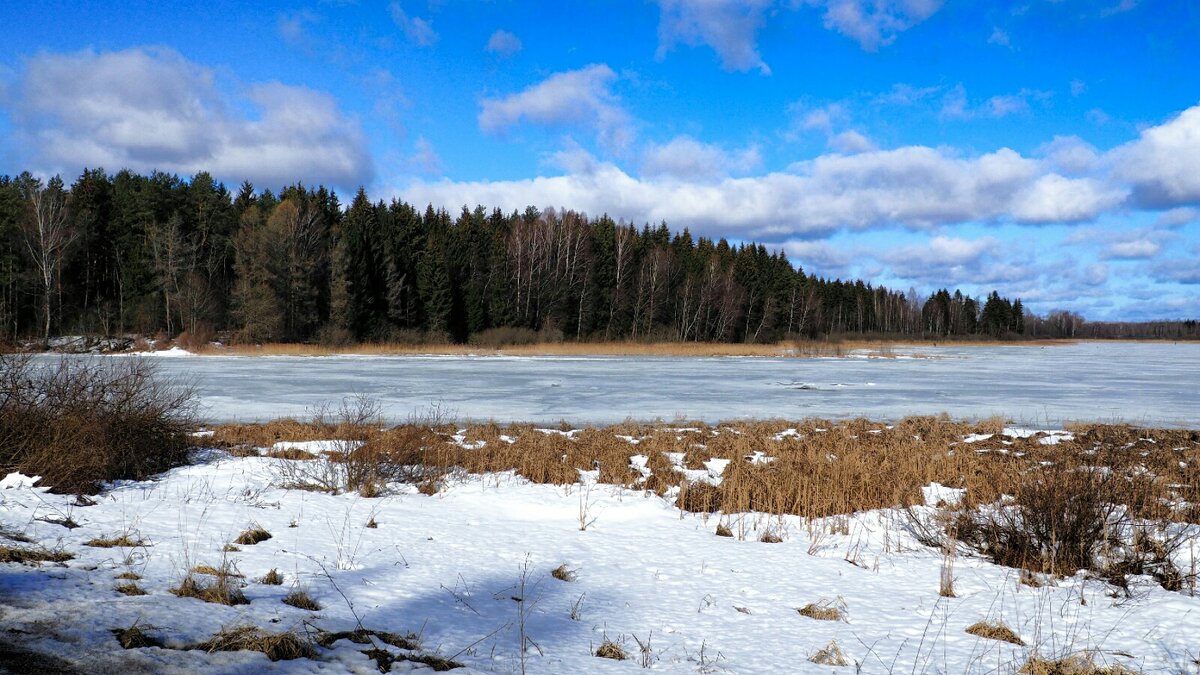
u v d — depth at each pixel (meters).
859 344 102.69
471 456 12.33
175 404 11.91
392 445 11.63
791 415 22.02
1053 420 21.73
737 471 10.92
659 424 18.81
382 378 31.70
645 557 6.89
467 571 6.01
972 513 8.50
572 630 4.69
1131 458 13.23
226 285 64.81
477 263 75.38
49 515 6.79
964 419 21.61
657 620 5.04
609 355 57.12
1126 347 121.44
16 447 8.79
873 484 10.22
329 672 3.59
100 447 9.38
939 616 5.36
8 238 54.16
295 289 58.66
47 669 3.36
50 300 54.47
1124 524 8.02
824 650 4.40
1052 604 5.75
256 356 47.94
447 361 45.25
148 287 59.66
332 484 9.72
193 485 9.33
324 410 20.36
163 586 4.79
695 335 82.62
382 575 5.66
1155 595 6.07
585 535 7.72
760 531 8.30
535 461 11.84
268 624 4.18
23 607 4.11
